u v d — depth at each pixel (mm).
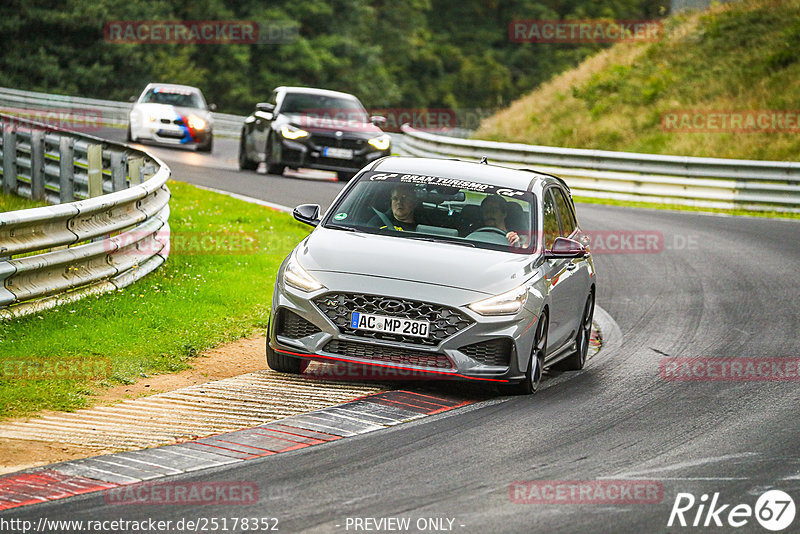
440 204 31453
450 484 20594
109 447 22469
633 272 55281
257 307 38812
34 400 25484
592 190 95188
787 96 123688
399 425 25141
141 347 31125
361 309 27781
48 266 32875
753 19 146000
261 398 27125
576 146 130250
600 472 21812
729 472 22109
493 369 27797
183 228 52625
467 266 28703
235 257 47406
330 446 23078
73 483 20000
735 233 71812
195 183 75000
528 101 153250
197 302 37812
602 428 25609
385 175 32781
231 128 154125
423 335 27484
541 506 19438
